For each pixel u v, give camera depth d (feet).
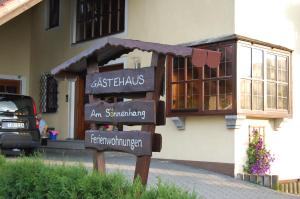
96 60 19.92
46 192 17.62
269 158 33.35
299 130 37.14
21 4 30.09
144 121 17.01
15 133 36.55
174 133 36.32
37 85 56.34
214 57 16.35
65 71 21.76
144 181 16.78
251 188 28.27
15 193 19.16
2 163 20.81
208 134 33.81
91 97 19.60
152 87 16.87
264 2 34.81
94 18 47.03
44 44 55.26
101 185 15.65
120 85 18.15
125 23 42.45
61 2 52.31
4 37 57.41
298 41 37.37
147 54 39.78
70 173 17.39
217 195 25.11
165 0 38.37
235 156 32.01
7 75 57.36
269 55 34.47
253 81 32.99
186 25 36.35
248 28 33.53
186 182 28.07
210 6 34.50
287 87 35.73
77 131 48.83
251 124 33.47
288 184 36.06
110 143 18.24
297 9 37.47
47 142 47.50
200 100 33.81
